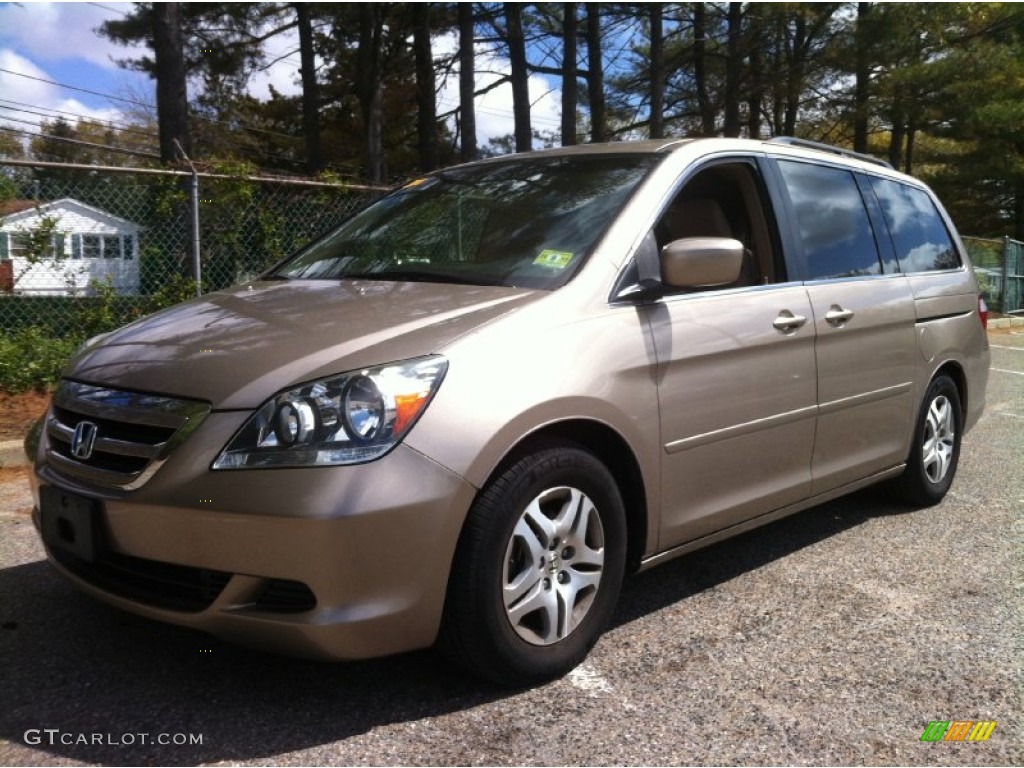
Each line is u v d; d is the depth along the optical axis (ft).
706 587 12.96
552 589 9.70
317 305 10.57
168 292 26.18
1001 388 34.24
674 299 11.21
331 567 8.18
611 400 10.05
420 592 8.58
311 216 28.94
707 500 11.57
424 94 81.35
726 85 88.99
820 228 14.20
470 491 8.73
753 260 13.15
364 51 72.84
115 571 9.43
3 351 23.36
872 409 14.60
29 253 24.30
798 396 12.80
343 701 9.38
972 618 11.98
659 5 79.15
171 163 26.99
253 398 8.57
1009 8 86.17
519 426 9.10
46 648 10.49
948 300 16.93
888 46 81.35
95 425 9.32
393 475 8.37
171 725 8.86
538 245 11.33
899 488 16.72
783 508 13.03
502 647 9.20
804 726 9.19
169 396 8.95
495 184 13.21
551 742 8.73
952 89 83.25
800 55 86.89
